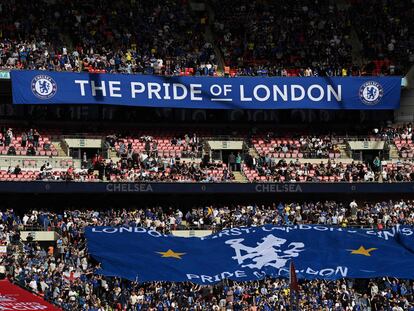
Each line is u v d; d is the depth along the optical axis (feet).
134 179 237.25
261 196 248.52
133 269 203.41
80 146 246.88
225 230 223.71
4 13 256.93
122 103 249.14
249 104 257.75
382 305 197.88
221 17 278.46
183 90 255.09
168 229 226.79
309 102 260.42
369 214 237.45
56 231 218.59
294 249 216.54
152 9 274.16
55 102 242.99
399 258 214.69
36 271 193.98
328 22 280.72
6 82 249.14
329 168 249.14
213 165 247.50
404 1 286.05
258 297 196.24
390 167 254.27
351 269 208.33
